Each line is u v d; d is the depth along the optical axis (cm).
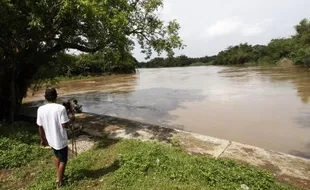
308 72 3562
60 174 511
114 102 1925
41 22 801
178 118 1331
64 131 500
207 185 489
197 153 739
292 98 1719
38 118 492
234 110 1448
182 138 864
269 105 1536
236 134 1030
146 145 722
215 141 834
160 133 919
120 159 608
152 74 5581
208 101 1775
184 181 506
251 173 554
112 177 536
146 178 521
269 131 1051
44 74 1448
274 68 4972
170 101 1852
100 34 910
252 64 7850
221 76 3931
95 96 2288
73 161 643
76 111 1266
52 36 964
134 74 5612
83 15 794
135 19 1134
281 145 898
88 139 864
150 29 1169
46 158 680
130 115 1459
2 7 764
